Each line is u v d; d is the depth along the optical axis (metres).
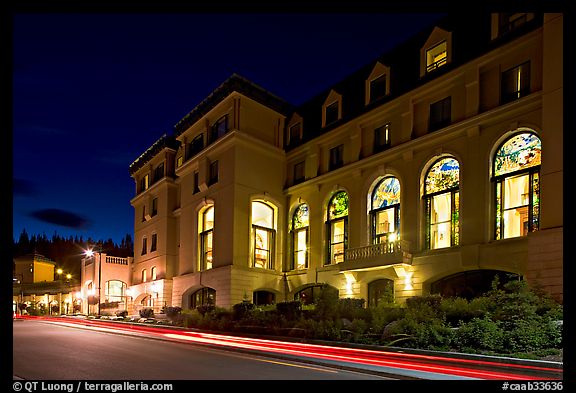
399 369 11.35
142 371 10.91
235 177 32.09
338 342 16.91
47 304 67.62
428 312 17.02
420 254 24.12
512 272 20.16
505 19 22.33
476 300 16.89
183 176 39.34
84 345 17.30
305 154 33.75
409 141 25.64
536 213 19.81
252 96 33.97
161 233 43.78
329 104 32.34
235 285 30.66
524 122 20.52
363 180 28.52
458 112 23.81
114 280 53.03
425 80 25.52
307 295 31.70
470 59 23.05
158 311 41.19
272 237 34.22
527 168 20.38
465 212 22.42
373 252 25.73
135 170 51.16
